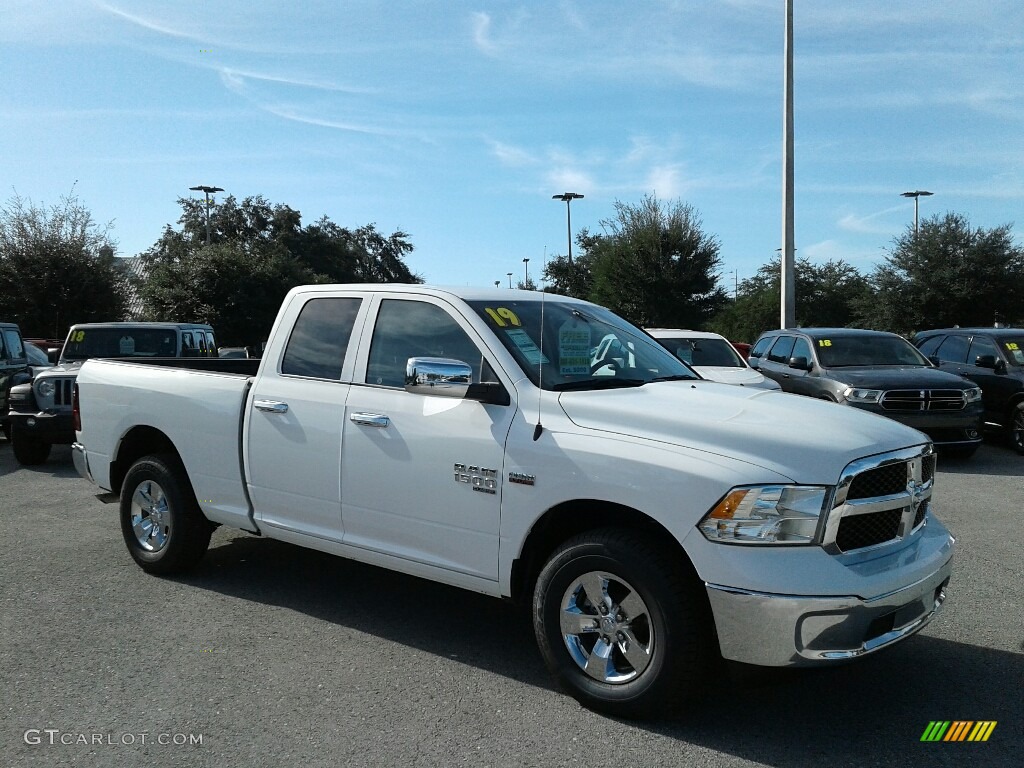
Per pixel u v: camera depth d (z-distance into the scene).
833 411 4.05
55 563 6.14
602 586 3.74
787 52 18.75
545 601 3.88
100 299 27.64
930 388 10.45
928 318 32.38
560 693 4.01
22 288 26.59
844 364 11.63
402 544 4.46
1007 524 7.43
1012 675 4.25
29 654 4.45
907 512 3.73
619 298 33.09
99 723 3.69
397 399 4.50
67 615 5.04
